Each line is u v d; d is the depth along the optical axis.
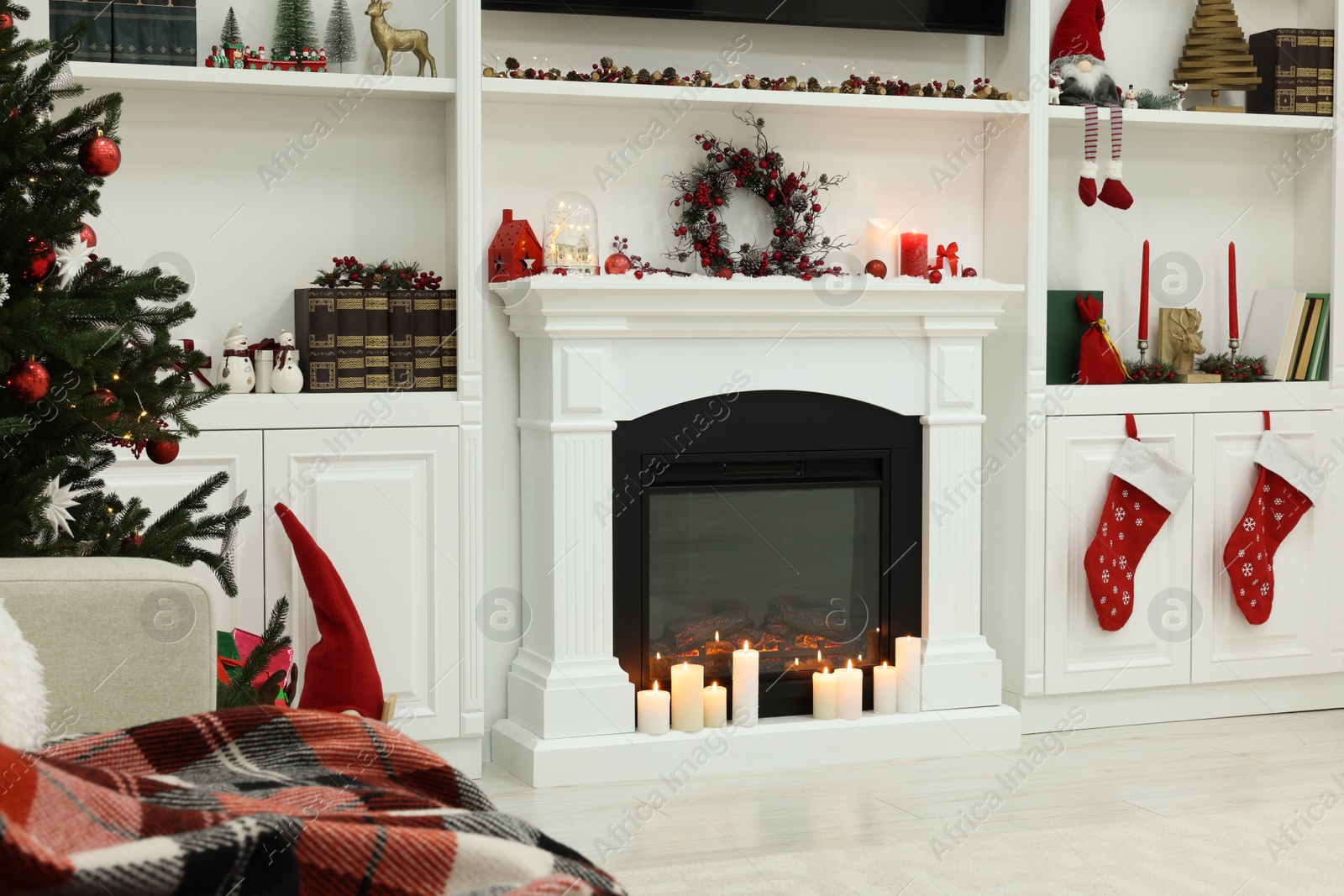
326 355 3.11
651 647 3.38
